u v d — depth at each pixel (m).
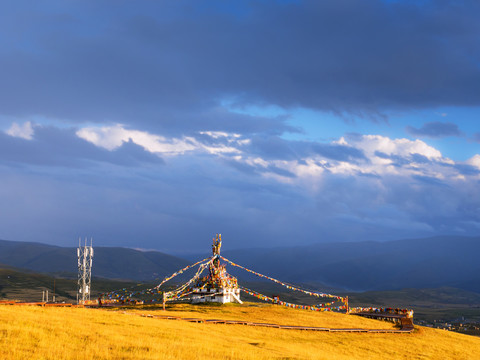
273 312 85.81
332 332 73.44
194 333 54.91
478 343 81.94
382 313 97.38
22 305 60.03
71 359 34.53
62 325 46.91
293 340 63.38
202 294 93.56
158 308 86.25
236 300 96.38
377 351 63.78
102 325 50.56
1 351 34.44
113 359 35.84
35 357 33.81
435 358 64.75
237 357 41.81
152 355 38.03
